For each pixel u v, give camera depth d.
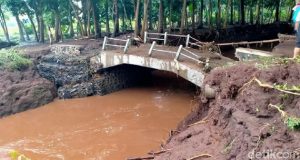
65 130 13.51
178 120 13.82
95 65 17.34
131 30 26.53
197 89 16.05
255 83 7.59
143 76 20.06
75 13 23.62
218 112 8.30
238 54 12.50
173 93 17.47
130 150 11.60
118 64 16.84
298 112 6.04
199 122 9.34
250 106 7.03
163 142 11.47
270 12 37.81
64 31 26.77
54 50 18.77
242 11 31.38
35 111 15.55
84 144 12.25
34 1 22.58
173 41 21.56
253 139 6.04
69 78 17.25
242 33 29.03
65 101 16.72
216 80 9.99
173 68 14.68
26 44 22.05
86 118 14.61
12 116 15.00
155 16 28.27
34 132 13.46
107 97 17.08
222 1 33.16
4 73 16.48
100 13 26.02
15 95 15.69
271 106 6.59
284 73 7.24
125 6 26.69
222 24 32.22
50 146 12.20
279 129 5.92
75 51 18.19
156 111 14.99
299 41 8.33
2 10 25.14
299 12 8.47
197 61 14.29
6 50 18.55
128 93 17.70
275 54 11.11
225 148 6.73
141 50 17.48
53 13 23.47
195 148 7.75
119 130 13.28
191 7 29.33
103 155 11.37
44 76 17.78
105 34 24.31
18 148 12.07
